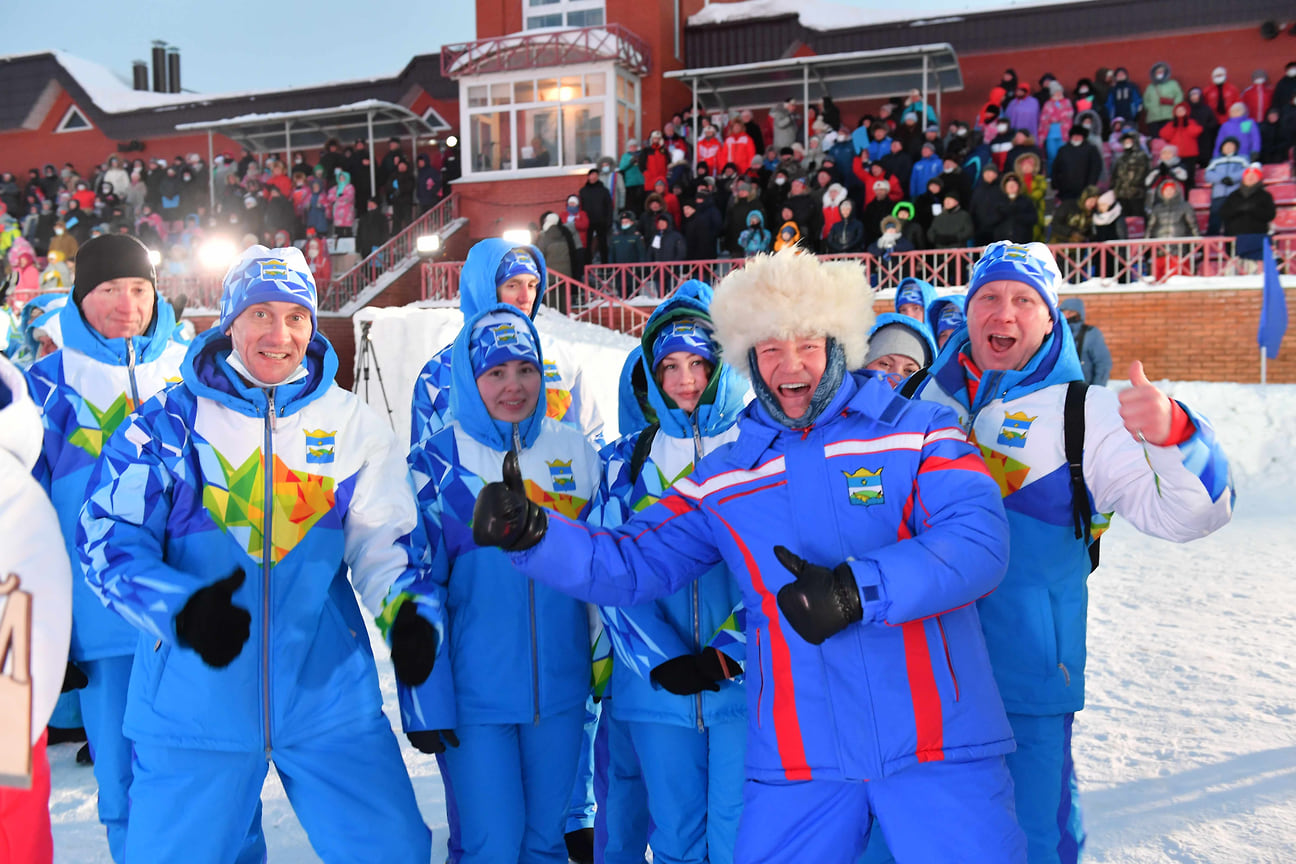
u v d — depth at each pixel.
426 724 2.18
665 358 2.61
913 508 1.82
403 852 2.18
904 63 18.06
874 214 13.52
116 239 3.21
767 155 15.17
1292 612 5.18
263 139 22.33
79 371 3.22
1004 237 12.76
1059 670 2.12
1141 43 17.89
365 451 2.31
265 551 2.15
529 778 2.58
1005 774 1.79
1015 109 14.95
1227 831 2.77
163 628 1.97
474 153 19.14
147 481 2.11
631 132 19.17
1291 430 10.24
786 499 1.86
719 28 19.86
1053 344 2.19
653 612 2.48
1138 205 13.53
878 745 1.73
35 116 24.28
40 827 1.64
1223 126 14.47
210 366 2.22
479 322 2.68
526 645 2.51
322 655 2.18
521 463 2.69
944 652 1.78
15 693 1.58
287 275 2.18
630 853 2.80
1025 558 2.13
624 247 14.61
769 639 1.85
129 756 2.87
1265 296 11.88
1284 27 17.06
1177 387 11.22
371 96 21.92
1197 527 1.88
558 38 18.36
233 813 2.09
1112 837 2.77
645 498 2.64
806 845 1.78
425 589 2.24
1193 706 3.80
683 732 2.48
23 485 1.61
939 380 2.39
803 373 1.85
